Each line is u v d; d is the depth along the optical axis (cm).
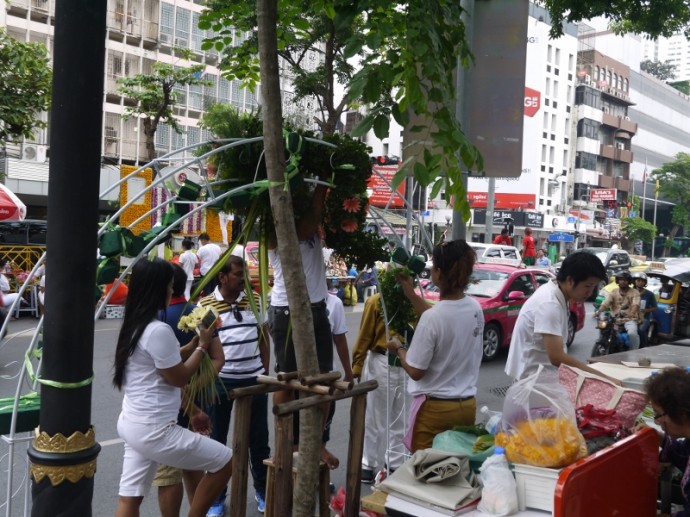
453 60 315
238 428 318
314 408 288
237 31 407
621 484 299
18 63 1555
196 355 370
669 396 305
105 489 552
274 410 270
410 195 496
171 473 416
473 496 303
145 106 2272
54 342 271
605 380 376
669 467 364
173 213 349
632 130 6912
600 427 337
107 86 2894
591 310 2220
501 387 1008
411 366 394
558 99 5850
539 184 5584
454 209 315
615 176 6838
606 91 6531
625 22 1229
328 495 361
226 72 416
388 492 314
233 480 320
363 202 399
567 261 414
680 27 1152
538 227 5056
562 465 292
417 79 280
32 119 1639
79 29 260
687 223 7088
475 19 576
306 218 384
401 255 431
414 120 330
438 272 402
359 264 424
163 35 3031
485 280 1276
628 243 6525
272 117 272
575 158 6178
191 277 1496
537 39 5453
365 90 279
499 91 573
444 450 343
